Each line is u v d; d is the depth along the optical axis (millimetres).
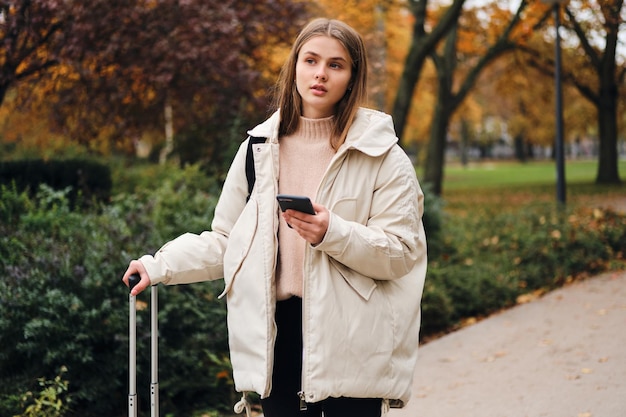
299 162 2264
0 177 7496
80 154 10234
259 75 9664
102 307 4145
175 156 10719
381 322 2158
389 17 17453
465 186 28422
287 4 10344
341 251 2059
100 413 4250
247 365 2188
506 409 4230
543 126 29672
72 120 9828
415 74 15273
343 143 2205
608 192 21297
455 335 6070
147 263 2305
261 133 2270
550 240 8633
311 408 2270
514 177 34656
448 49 19094
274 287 2182
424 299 6449
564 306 6867
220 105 9633
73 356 4043
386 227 2170
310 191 2230
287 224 2195
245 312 2201
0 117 12336
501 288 7336
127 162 11938
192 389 4535
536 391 4520
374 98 13422
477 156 82750
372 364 2129
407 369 2223
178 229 5633
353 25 13555
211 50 8766
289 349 2227
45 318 4082
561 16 17109
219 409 4570
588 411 4102
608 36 22297
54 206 5926
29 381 3986
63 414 4000
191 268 2332
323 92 2211
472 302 7008
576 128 29375
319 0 12500
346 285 2135
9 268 4332
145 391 4371
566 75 23062
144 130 10578
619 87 24922
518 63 22672
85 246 4742
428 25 19516
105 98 9031
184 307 4504
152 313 2473
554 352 5367
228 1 9367
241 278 2211
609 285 7672
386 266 2119
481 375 4930
